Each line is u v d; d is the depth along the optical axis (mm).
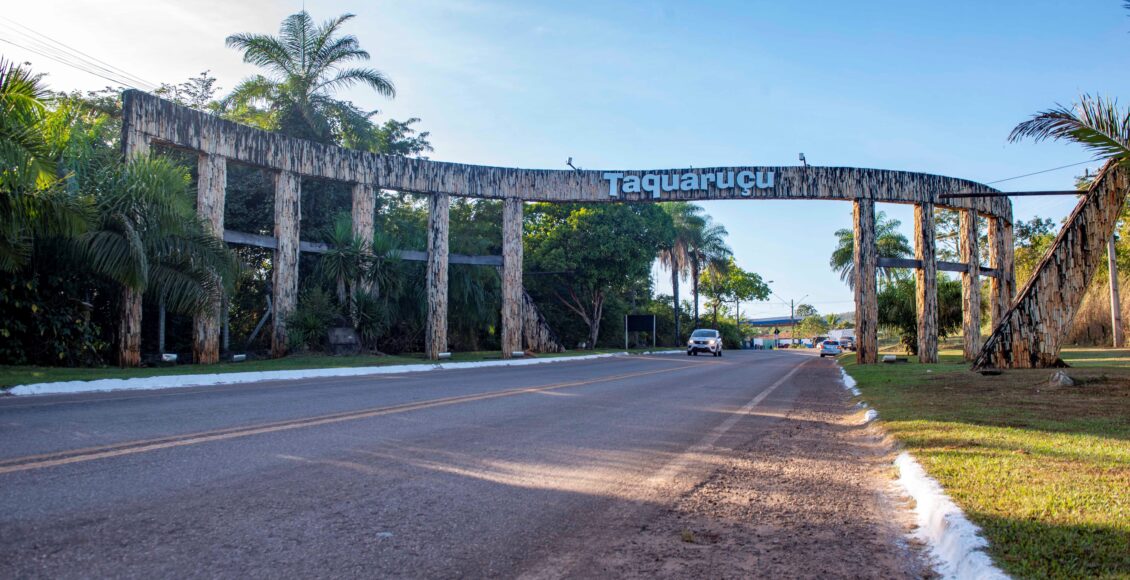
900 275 47344
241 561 3555
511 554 3848
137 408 9266
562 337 47906
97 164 16375
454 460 6273
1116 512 4242
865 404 11391
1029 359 16922
